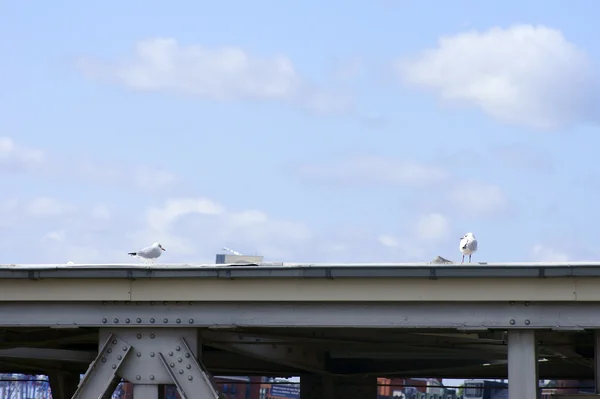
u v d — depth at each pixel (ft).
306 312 84.89
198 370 86.48
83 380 87.30
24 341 102.06
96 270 86.58
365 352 132.87
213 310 86.33
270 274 84.12
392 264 82.58
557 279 81.00
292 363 122.62
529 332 82.69
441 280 82.58
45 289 87.76
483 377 161.48
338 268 83.20
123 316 87.45
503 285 81.76
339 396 158.71
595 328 81.61
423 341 104.78
